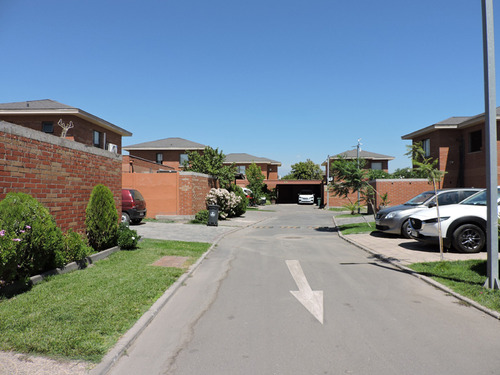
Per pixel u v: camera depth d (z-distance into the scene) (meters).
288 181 54.31
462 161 25.30
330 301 5.84
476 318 5.00
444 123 25.73
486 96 6.27
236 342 4.25
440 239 8.23
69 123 21.56
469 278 6.87
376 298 6.00
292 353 3.94
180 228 17.28
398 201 24.14
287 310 5.40
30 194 7.06
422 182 24.06
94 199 9.17
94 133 25.66
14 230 5.70
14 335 4.13
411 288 6.62
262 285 6.93
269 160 60.25
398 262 8.84
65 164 8.30
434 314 5.18
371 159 47.53
